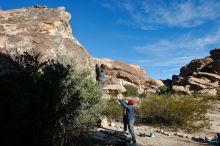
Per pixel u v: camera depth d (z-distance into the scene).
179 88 44.25
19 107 7.00
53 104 7.59
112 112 15.05
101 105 9.23
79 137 8.48
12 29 11.68
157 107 15.16
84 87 8.88
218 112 21.80
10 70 8.69
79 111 8.19
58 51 11.70
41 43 11.51
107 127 12.34
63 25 13.38
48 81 7.73
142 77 53.69
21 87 7.19
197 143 10.91
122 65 53.06
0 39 10.76
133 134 9.88
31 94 7.13
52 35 12.20
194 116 15.16
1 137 6.99
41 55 10.38
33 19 12.75
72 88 8.24
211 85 53.25
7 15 12.73
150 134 11.48
